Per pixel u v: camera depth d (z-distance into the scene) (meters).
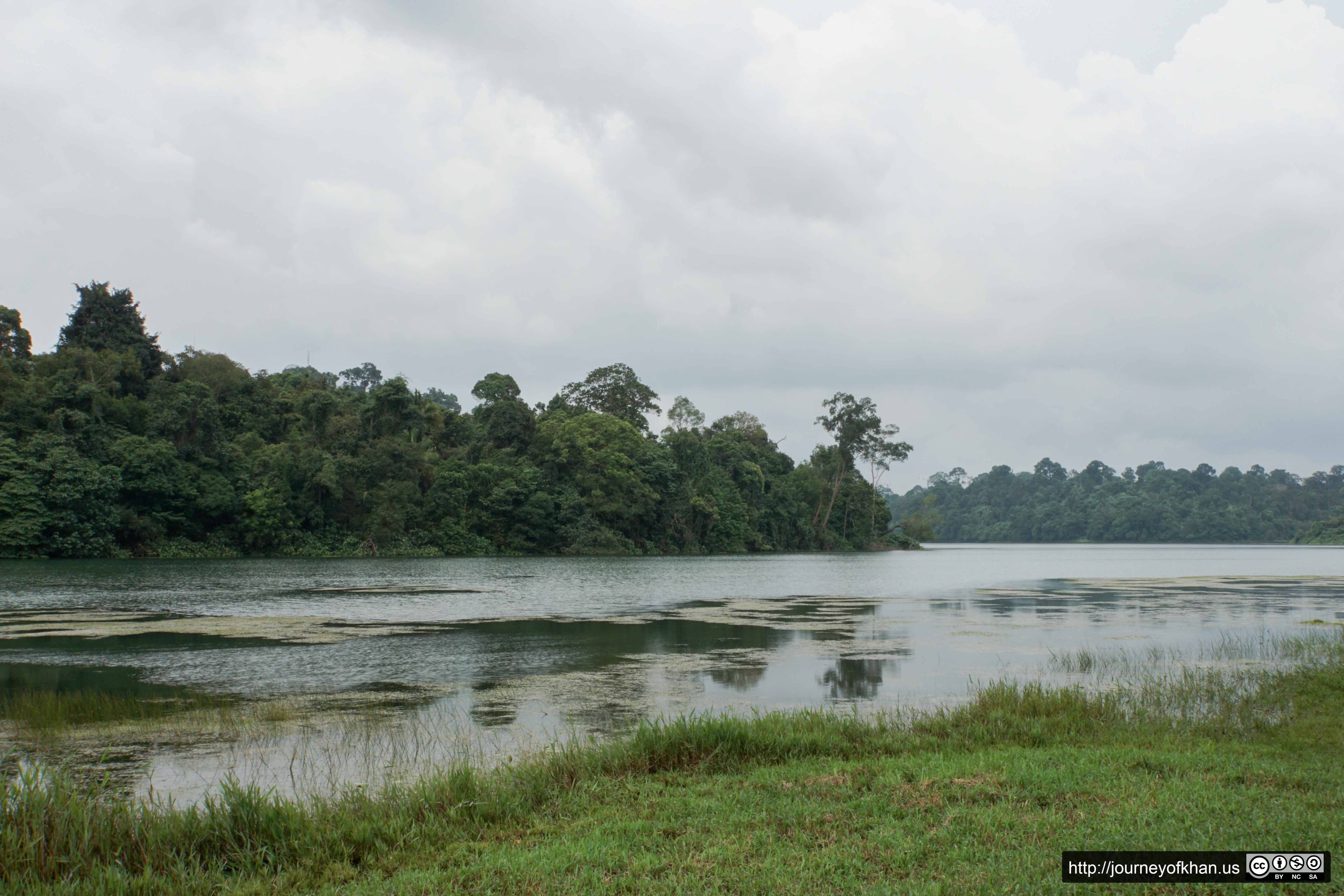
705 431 124.25
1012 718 12.38
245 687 17.30
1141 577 62.25
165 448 61.16
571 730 13.59
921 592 45.59
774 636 25.59
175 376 76.62
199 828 7.80
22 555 54.72
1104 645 23.91
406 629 26.81
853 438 129.25
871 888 6.45
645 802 8.79
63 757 12.02
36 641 23.30
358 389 162.38
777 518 120.62
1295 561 103.00
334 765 11.59
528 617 30.45
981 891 6.40
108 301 74.56
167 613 30.20
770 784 9.31
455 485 78.88
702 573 61.38
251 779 10.91
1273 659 21.02
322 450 71.75
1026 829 7.67
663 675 18.89
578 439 91.12
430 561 67.56
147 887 6.73
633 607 34.78
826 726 12.04
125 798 9.92
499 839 7.91
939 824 7.89
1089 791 8.80
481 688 17.31
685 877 6.70
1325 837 7.24
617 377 116.19
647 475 95.38
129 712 14.93
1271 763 9.90
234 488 65.75
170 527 62.88
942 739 11.74
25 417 59.28
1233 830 7.46
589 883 6.62
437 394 166.75
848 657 21.50
